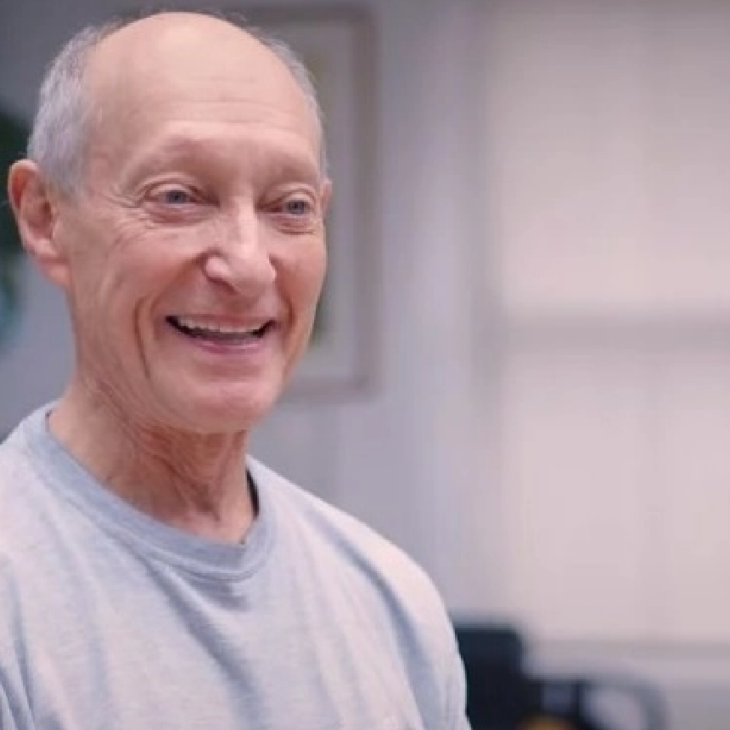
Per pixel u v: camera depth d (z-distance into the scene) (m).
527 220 7.57
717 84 7.46
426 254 7.61
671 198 7.49
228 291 1.88
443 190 7.58
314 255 1.97
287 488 2.27
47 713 1.79
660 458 7.54
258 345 1.94
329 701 2.01
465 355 7.61
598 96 7.52
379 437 7.64
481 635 6.42
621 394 7.56
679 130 7.47
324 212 2.06
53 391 7.61
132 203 1.88
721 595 7.50
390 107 7.60
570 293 7.57
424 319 7.60
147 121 1.88
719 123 7.45
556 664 7.52
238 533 2.10
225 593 1.97
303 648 2.03
